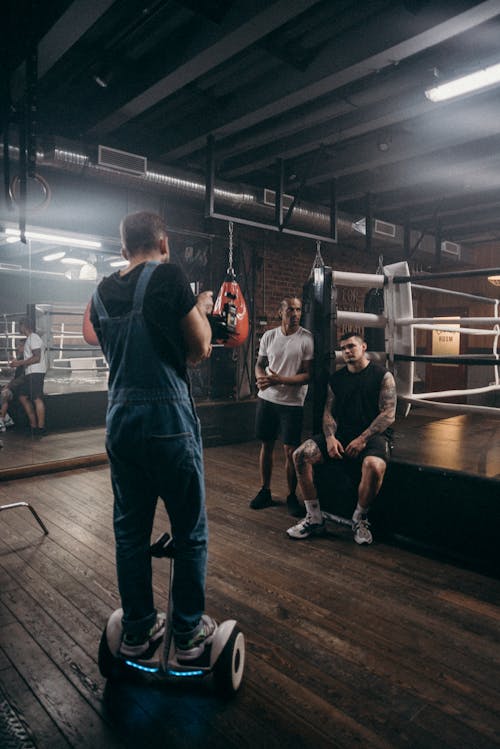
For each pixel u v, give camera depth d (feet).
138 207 18.62
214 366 20.57
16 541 9.97
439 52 11.94
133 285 5.08
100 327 5.31
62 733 5.03
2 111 11.89
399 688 5.73
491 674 5.99
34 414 21.74
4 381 25.93
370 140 16.94
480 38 11.32
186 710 5.36
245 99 13.56
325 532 10.50
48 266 35.37
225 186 17.39
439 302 32.32
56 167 14.78
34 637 6.70
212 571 8.70
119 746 4.87
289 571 8.71
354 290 26.37
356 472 10.45
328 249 25.22
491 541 8.74
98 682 5.80
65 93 13.88
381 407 10.16
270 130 15.05
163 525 10.77
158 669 5.41
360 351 10.25
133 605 5.38
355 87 12.98
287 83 12.44
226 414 19.77
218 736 5.00
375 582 8.33
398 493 9.93
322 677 5.91
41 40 10.61
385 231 22.98
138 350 4.98
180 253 19.66
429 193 21.44
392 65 12.32
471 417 25.96
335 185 19.20
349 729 5.10
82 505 12.32
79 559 9.13
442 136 15.46
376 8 10.43
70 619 7.13
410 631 6.89
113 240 17.80
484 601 7.73
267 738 4.98
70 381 27.91
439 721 5.22
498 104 13.75
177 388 5.09
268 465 12.12
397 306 10.74
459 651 6.44
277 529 10.71
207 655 5.34
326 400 10.64
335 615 7.30
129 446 5.01
